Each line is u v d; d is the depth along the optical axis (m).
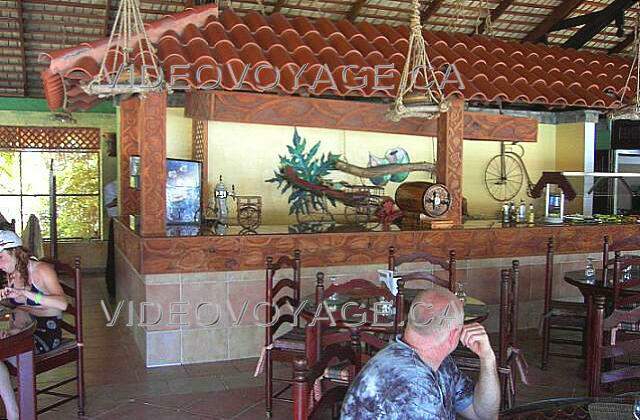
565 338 6.68
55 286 4.34
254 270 5.88
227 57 5.88
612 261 5.81
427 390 2.25
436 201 6.68
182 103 8.52
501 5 9.46
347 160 9.25
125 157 8.50
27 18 8.31
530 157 10.27
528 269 7.06
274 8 8.88
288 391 4.97
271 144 8.78
